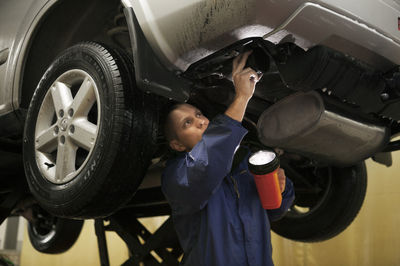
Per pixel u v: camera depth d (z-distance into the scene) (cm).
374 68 121
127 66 124
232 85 143
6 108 164
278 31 100
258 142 193
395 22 116
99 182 116
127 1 120
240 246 114
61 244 300
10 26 170
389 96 124
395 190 312
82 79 134
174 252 235
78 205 120
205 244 116
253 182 128
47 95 141
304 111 140
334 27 103
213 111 162
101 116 120
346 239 330
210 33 104
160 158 185
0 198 254
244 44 106
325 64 112
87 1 156
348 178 216
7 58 166
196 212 123
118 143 115
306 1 96
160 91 115
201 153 107
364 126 147
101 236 233
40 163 138
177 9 108
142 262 214
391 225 309
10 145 193
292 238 236
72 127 129
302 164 209
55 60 144
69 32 168
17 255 598
